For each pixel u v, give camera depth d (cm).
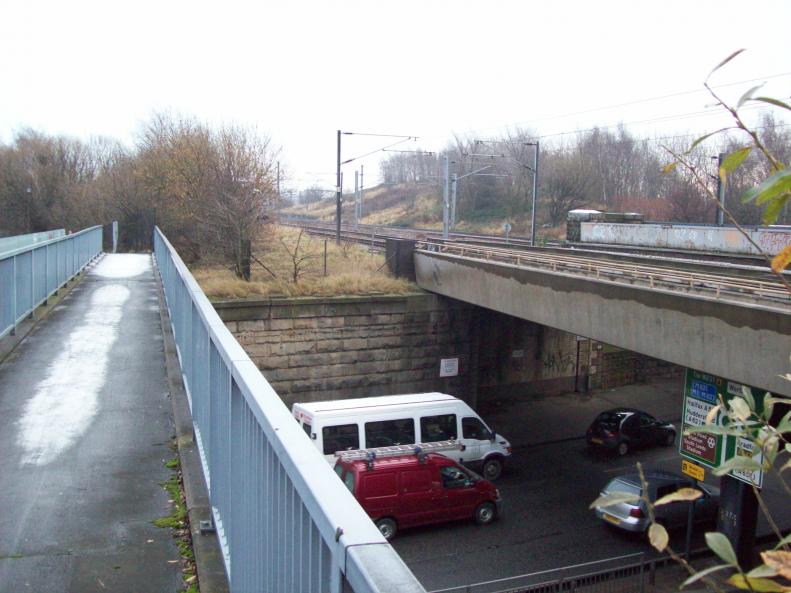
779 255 154
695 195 4284
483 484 1700
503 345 2859
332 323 2384
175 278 984
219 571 394
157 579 393
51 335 1096
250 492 314
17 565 404
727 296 1326
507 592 1254
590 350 3161
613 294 1602
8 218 5262
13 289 1045
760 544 1659
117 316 1284
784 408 1174
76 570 400
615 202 6053
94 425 666
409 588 130
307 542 205
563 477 2127
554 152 6662
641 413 2448
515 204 6650
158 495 508
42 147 5491
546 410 2853
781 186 139
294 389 2347
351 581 147
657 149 5834
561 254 2645
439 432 1919
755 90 155
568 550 1575
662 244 3103
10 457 581
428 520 1628
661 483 1681
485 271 2184
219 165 3250
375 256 3152
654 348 1469
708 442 1366
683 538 1669
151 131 4375
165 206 3872
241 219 3030
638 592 1339
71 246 1798
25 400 746
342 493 184
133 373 867
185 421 658
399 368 2514
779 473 153
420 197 9312
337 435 1759
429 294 2539
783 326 1145
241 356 365
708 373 1322
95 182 5344
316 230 4828
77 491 513
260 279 2700
